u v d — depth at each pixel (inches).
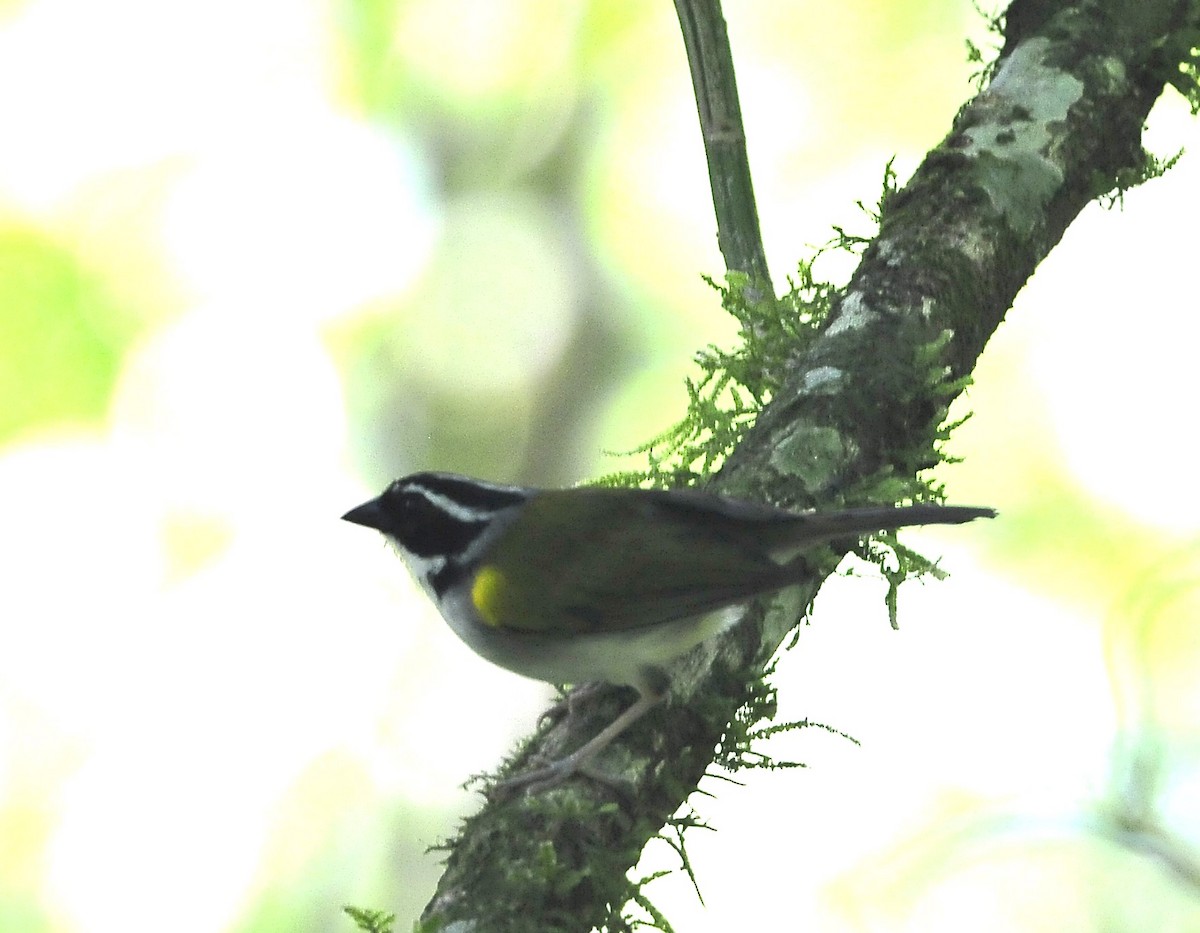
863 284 268.1
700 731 221.5
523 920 181.9
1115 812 388.8
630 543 234.1
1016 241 273.7
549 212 770.2
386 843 609.0
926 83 661.3
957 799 537.0
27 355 604.4
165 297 663.1
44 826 571.2
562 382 755.4
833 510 235.1
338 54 717.3
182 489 641.0
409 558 267.4
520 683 633.0
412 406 767.1
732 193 307.0
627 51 741.9
